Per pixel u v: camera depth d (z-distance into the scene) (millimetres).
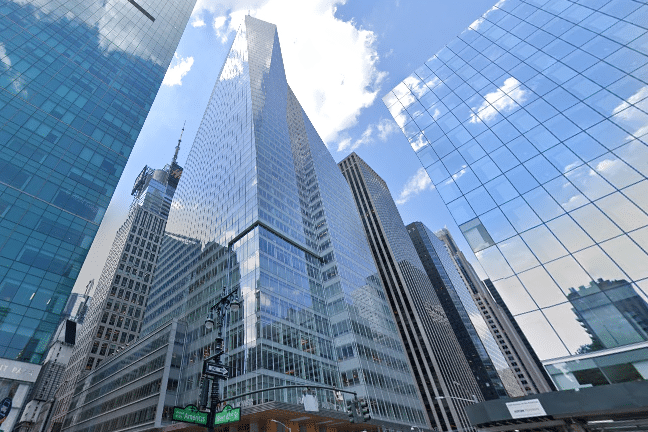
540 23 25734
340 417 46000
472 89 26484
